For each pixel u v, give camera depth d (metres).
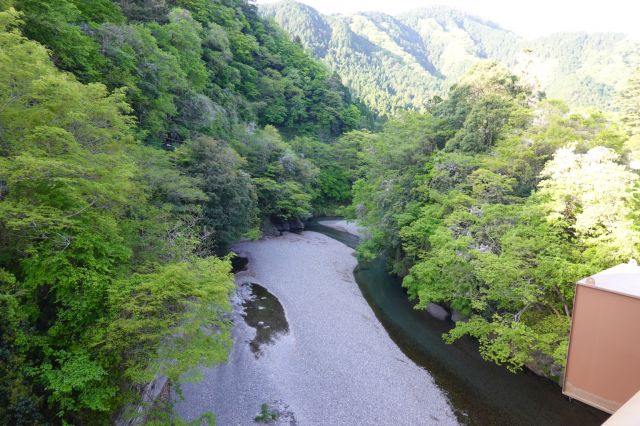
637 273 4.20
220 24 52.03
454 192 20.05
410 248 21.41
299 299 21.95
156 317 9.17
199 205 20.56
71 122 9.59
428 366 15.94
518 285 13.66
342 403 13.34
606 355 3.72
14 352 7.48
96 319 8.62
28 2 14.05
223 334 10.47
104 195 9.69
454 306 18.59
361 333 18.42
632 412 2.04
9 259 8.52
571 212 14.77
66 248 8.92
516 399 13.92
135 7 29.78
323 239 37.75
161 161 19.53
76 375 7.62
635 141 20.45
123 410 9.59
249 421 12.20
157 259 12.55
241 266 27.00
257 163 37.25
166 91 26.81
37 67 8.33
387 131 31.98
